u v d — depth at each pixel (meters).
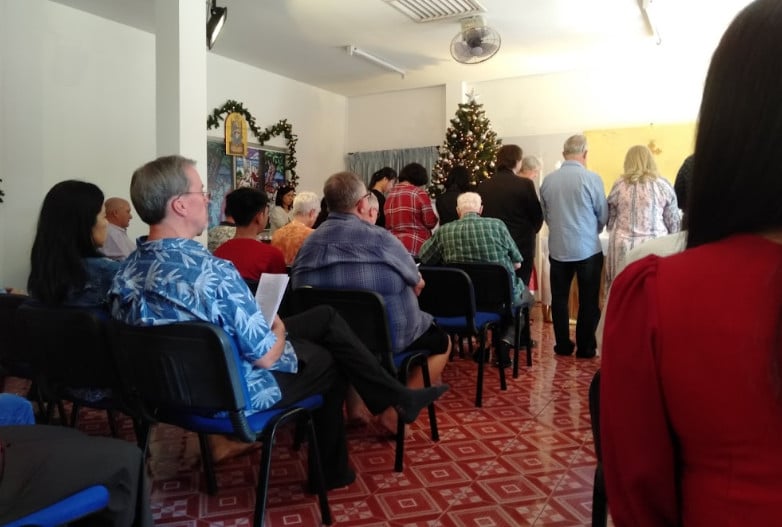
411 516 1.84
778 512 0.46
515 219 3.95
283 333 1.68
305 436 2.51
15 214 4.61
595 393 1.14
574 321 5.09
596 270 3.89
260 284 1.72
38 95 4.73
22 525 1.01
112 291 1.60
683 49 6.25
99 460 1.17
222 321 1.51
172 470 2.22
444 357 2.65
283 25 5.47
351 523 1.80
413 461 2.27
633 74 6.69
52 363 1.81
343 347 1.91
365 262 2.20
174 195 1.57
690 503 0.53
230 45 6.08
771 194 0.48
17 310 1.88
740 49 0.51
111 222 4.05
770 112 0.48
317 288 2.13
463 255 3.28
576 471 2.17
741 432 0.47
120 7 4.93
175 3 3.86
